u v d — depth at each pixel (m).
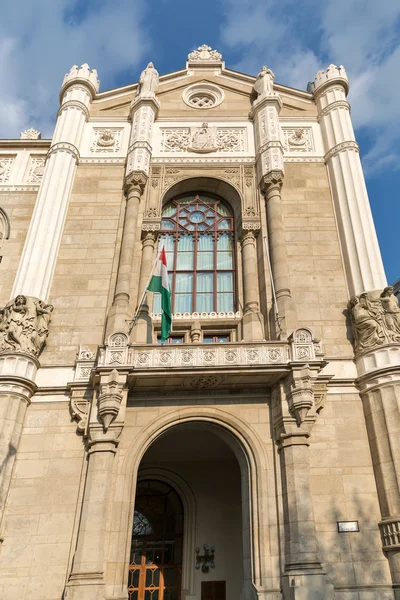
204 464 19.64
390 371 14.86
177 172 21.09
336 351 16.41
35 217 19.12
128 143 22.09
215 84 24.39
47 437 14.98
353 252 17.98
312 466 14.36
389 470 13.87
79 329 17.09
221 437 15.49
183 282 19.50
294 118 22.72
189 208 21.31
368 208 18.86
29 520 13.74
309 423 14.34
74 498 14.04
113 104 23.59
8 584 12.94
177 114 23.11
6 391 14.98
